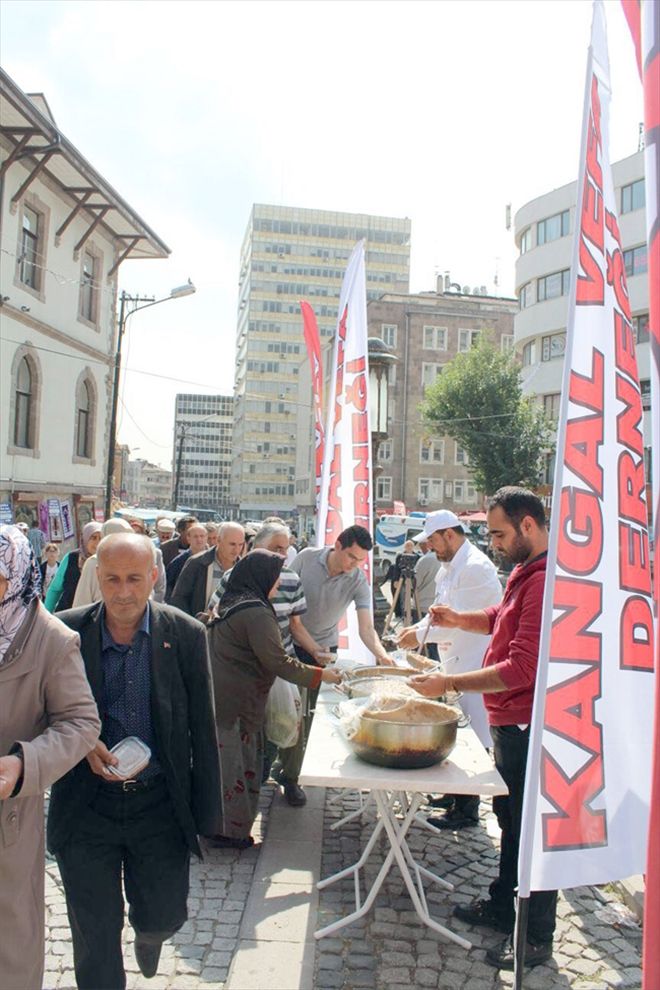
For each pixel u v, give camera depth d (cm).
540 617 318
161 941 266
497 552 350
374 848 440
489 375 3231
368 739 316
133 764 239
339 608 558
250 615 420
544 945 321
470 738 377
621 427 285
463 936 340
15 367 1784
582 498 272
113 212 2108
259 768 442
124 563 249
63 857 255
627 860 265
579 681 266
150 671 262
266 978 304
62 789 258
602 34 289
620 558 278
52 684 220
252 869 411
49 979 302
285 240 9650
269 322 9556
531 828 252
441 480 4991
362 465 645
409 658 427
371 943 333
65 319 2028
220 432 13962
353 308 658
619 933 352
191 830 259
